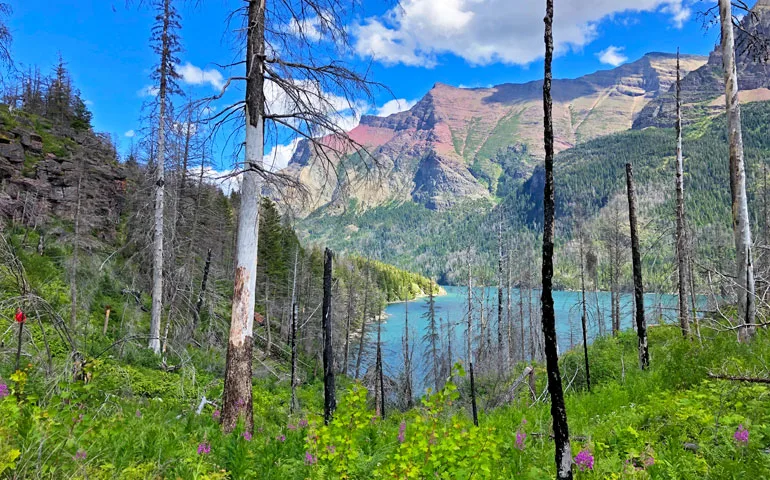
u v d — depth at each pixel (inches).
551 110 181.3
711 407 258.8
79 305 776.9
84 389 213.0
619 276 1423.5
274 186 318.7
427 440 180.7
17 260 328.5
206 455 212.2
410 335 2647.6
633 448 228.1
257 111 323.6
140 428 256.2
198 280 1181.1
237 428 243.4
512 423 385.4
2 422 168.6
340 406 216.1
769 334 397.4
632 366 597.3
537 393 662.5
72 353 319.0
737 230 408.5
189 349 864.9
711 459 201.5
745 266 402.0
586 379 618.5
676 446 216.1
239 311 312.7
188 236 1073.5
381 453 234.2
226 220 1494.8
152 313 773.3
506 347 1608.0
